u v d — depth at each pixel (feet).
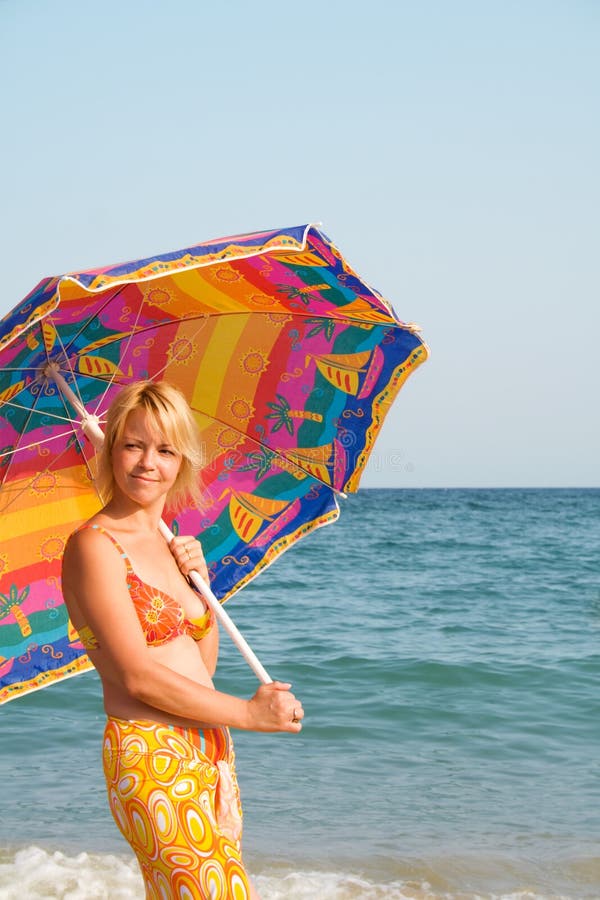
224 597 10.93
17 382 9.89
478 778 22.31
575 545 100.07
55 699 29.45
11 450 10.27
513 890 16.37
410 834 18.80
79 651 10.33
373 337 10.77
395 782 22.02
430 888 16.38
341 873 16.96
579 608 51.08
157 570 8.77
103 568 8.23
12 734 25.80
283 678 32.58
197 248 7.84
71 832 18.81
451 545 101.04
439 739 25.52
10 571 10.21
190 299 9.94
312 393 11.05
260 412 11.09
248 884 7.98
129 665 7.98
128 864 17.30
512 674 33.24
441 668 34.06
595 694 30.42
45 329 9.48
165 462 8.66
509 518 172.04
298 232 8.39
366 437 11.06
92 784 21.76
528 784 21.90
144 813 7.83
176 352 10.62
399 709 28.53
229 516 11.10
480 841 18.47
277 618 47.47
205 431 11.07
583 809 20.22
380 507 240.12
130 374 10.61
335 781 22.07
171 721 8.19
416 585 62.44
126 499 8.79
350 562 80.48
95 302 9.40
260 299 10.14
